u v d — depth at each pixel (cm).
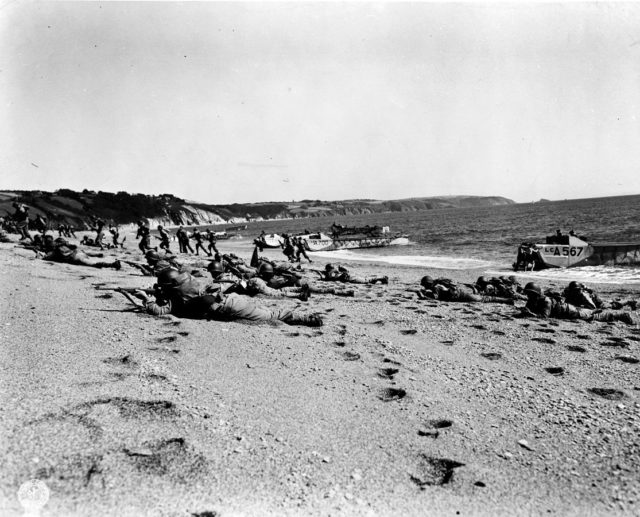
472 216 12038
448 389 506
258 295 1052
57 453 306
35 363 466
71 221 10506
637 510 298
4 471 280
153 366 495
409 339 726
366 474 328
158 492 282
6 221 3005
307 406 433
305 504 288
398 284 1491
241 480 305
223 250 4041
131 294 811
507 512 294
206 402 416
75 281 1029
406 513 288
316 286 1267
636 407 464
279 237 4128
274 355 578
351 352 621
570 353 664
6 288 856
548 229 5078
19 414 351
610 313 904
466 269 2081
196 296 747
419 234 5562
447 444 379
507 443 385
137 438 338
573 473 341
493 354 652
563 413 448
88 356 507
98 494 273
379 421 414
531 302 955
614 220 5972
